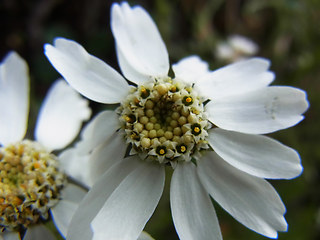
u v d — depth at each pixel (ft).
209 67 0.18
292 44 0.19
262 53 0.19
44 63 0.18
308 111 0.17
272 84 0.18
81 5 0.19
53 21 0.19
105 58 0.18
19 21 0.18
